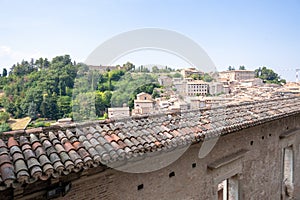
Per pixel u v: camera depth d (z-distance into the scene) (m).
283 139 10.87
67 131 4.52
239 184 8.30
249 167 8.77
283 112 9.42
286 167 12.01
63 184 4.12
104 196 4.81
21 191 3.75
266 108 9.46
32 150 3.82
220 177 7.48
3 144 3.79
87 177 4.48
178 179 6.27
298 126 12.45
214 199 7.33
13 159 3.52
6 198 3.71
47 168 3.44
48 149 3.90
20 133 4.11
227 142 7.74
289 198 11.74
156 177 5.75
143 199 5.51
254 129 9.00
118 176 5.04
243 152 8.23
